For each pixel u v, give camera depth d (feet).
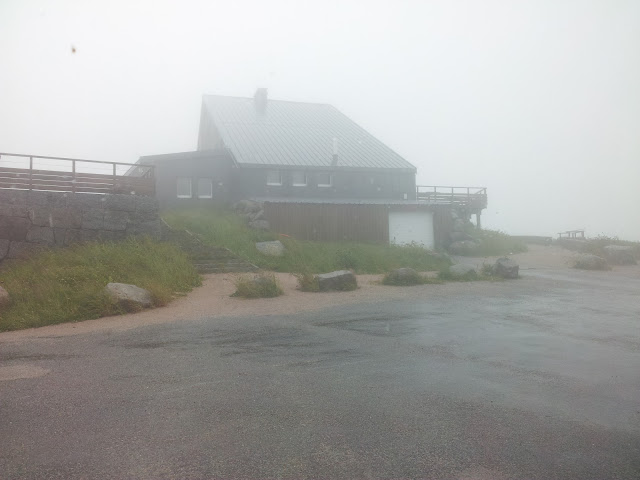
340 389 17.01
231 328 28.81
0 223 52.37
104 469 11.17
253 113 123.13
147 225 59.67
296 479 10.72
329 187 104.12
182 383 17.87
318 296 41.70
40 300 35.29
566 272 63.00
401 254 71.46
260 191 98.27
